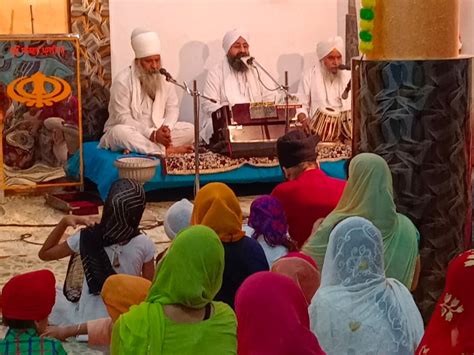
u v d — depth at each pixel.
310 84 8.92
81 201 7.75
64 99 8.04
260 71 8.96
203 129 8.51
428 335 2.47
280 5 9.12
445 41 3.91
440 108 3.89
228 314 2.62
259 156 7.96
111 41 8.64
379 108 3.93
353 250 2.82
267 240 3.99
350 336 2.76
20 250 6.53
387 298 2.81
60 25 8.49
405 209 3.97
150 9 8.73
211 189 3.57
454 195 3.99
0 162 7.95
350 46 9.27
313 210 4.32
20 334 3.07
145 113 8.34
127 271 4.26
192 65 8.94
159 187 7.75
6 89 7.90
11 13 8.34
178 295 2.56
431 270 4.04
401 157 3.93
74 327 4.01
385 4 3.91
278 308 2.35
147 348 2.51
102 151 8.16
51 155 8.07
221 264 2.61
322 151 8.11
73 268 4.48
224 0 8.96
